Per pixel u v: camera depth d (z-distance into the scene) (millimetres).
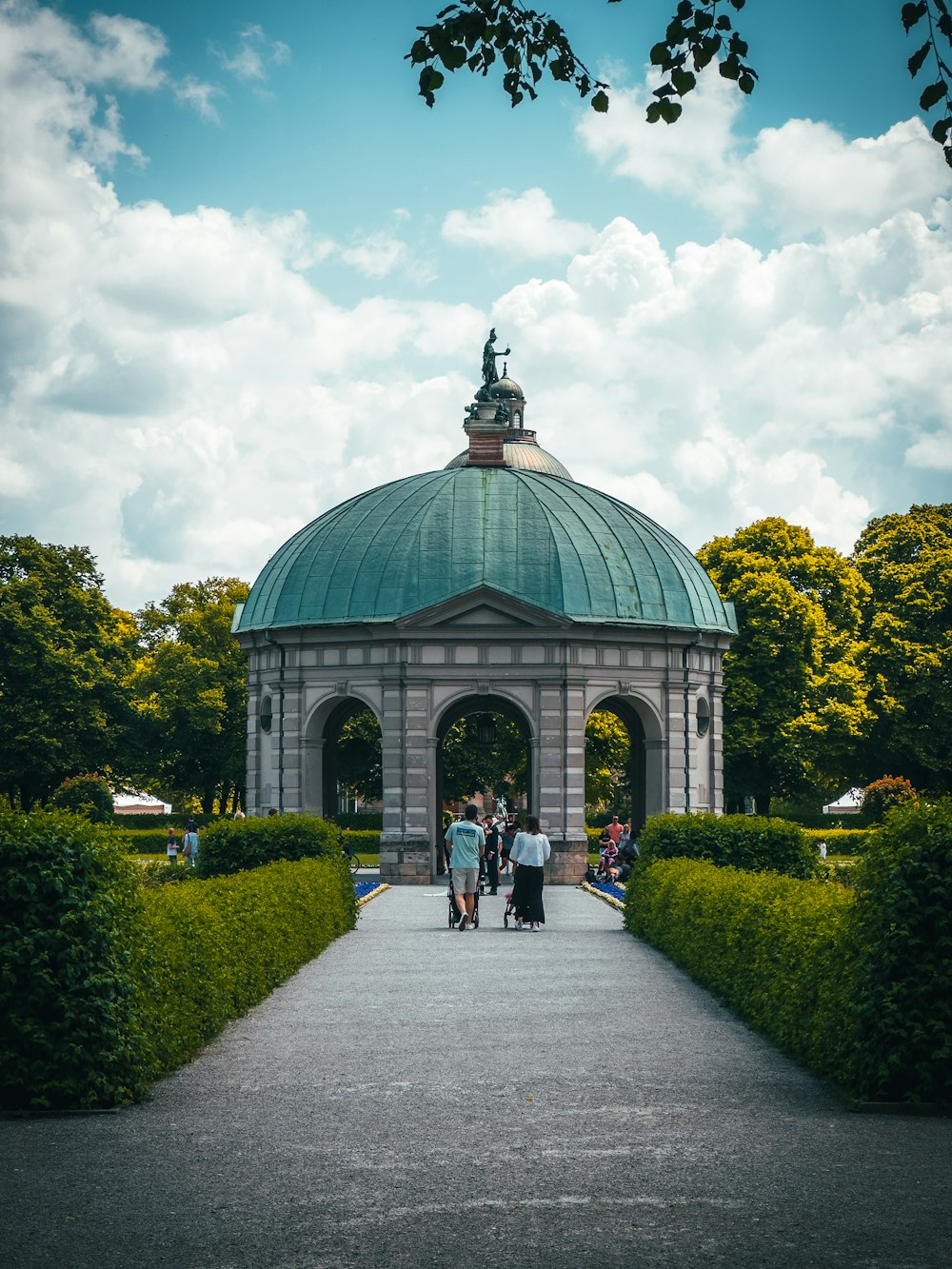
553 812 59594
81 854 17219
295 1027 21953
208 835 41688
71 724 81125
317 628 61344
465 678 59938
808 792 85125
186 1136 15070
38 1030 16391
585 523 63562
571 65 14609
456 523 62375
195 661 88562
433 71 14570
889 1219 12055
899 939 16422
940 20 13453
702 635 63188
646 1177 13367
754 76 14281
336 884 36562
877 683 82812
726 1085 17500
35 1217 12289
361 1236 11750
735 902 24766
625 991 25891
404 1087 17438
